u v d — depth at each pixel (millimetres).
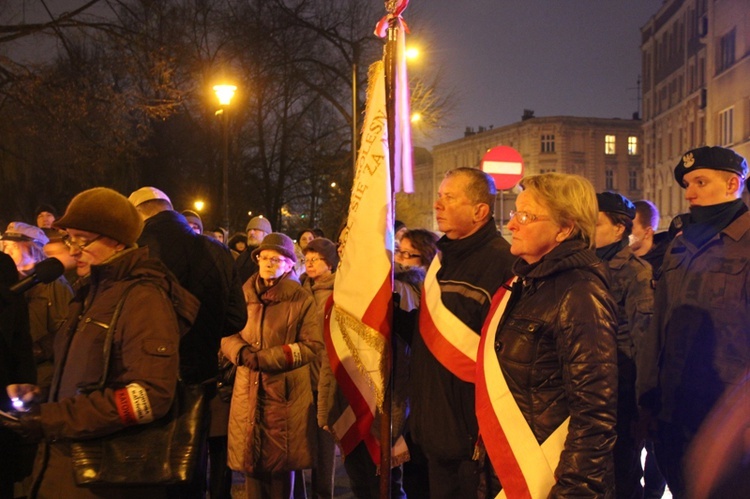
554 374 2844
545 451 2807
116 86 17453
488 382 2957
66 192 22750
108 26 16484
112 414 2939
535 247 2988
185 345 4172
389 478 3480
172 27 17484
